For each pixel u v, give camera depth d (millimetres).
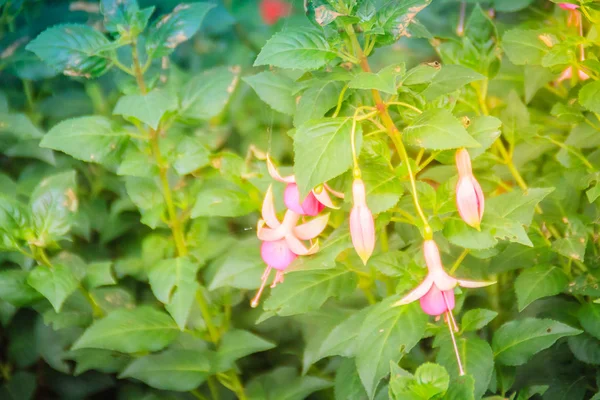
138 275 888
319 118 740
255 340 846
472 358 784
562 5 835
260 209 833
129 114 777
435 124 735
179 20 811
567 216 844
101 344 826
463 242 758
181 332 852
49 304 867
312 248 768
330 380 893
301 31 753
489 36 861
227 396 897
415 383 721
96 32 808
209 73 827
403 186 778
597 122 865
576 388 886
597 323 834
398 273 780
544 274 826
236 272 825
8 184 902
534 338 804
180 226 844
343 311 879
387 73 730
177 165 820
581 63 826
